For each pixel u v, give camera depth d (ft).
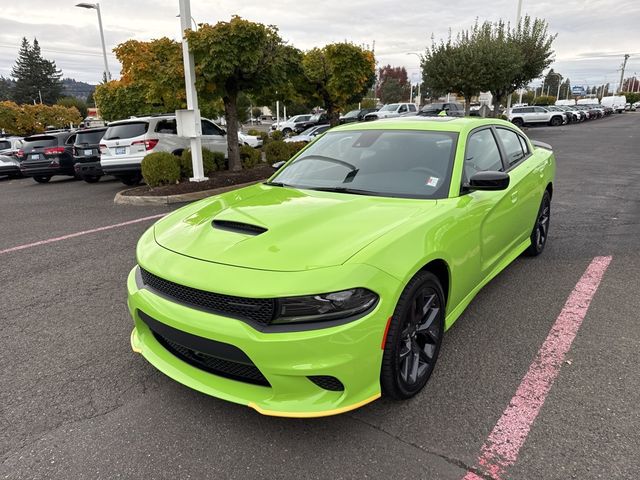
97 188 42.42
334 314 7.32
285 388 7.46
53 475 7.46
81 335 12.26
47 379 10.18
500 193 12.27
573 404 8.86
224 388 8.04
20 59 277.44
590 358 10.41
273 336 7.22
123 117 73.82
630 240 19.06
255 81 36.86
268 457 7.73
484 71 74.23
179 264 8.28
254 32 32.58
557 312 12.71
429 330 9.28
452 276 9.78
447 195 10.46
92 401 9.36
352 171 11.80
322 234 8.46
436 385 9.57
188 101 33.14
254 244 8.32
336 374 7.38
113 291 15.35
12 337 12.21
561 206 25.96
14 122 91.97
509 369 10.08
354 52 51.55
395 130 12.76
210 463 7.64
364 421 8.54
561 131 93.86
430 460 7.58
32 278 16.79
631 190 30.14
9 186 50.19
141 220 26.03
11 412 9.07
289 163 13.53
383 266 7.83
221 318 7.57
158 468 7.56
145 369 10.53
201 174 34.55
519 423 8.38
